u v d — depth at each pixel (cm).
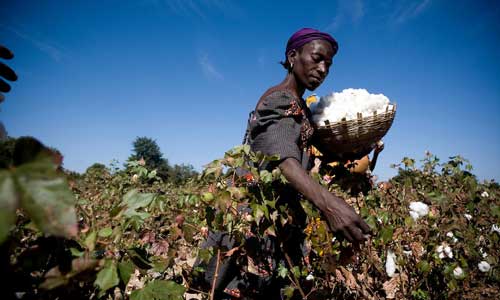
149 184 269
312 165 234
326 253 205
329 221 166
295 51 222
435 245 222
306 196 170
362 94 242
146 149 5166
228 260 203
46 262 113
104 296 137
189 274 200
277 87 210
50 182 69
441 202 248
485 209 286
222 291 211
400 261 226
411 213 226
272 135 184
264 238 200
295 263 216
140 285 300
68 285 105
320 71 216
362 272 254
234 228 177
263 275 203
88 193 301
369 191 258
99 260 109
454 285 222
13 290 100
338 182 255
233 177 176
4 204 65
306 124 201
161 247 168
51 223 67
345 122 215
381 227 205
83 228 133
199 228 186
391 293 268
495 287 262
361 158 260
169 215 194
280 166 175
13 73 105
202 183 180
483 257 264
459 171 305
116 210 128
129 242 174
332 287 251
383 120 220
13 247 108
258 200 173
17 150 71
